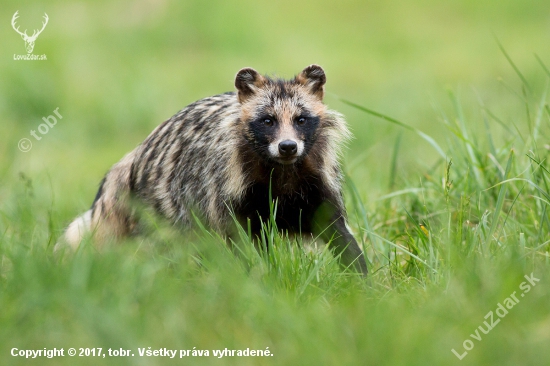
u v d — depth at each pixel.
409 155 19.02
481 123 19.42
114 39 29.48
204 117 11.40
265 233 10.91
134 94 23.77
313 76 11.31
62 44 27.11
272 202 10.05
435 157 18.44
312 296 8.76
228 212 10.78
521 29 32.12
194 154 11.16
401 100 24.12
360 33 32.34
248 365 7.52
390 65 28.58
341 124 11.46
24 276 8.39
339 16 34.03
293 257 9.97
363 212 10.87
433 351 7.27
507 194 11.41
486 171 11.75
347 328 7.75
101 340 7.49
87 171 18.75
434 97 24.31
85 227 12.16
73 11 31.16
